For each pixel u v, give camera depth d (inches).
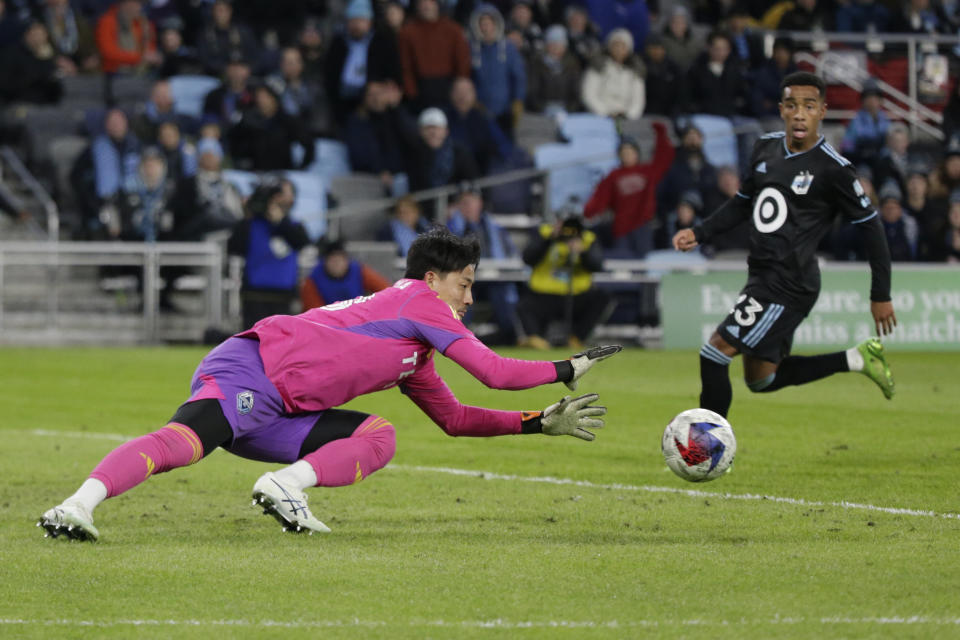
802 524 860.0
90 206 2662.4
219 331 2527.1
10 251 2544.3
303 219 2672.2
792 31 3366.1
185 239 2620.6
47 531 775.7
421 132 2738.7
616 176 2672.2
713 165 2918.3
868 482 1046.4
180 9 3159.5
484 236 2571.4
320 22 3383.4
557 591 661.3
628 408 1589.6
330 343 802.2
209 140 2684.5
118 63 3043.8
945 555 747.4
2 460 1189.1
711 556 749.3
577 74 3176.7
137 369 2058.3
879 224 1062.4
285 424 815.7
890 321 1079.0
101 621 606.2
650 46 3164.4
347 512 921.5
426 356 822.5
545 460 1197.1
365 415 840.9
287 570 713.6
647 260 2687.0
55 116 2925.7
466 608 627.2
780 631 580.1
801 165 1055.6
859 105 3275.1
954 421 1459.2
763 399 1692.9
